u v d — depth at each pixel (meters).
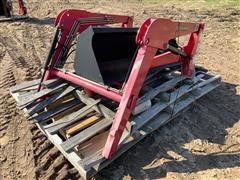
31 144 4.05
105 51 4.57
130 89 3.36
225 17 11.89
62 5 14.86
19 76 6.20
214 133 4.32
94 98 4.14
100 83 3.81
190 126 4.43
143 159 3.74
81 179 3.45
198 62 7.14
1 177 3.59
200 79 5.37
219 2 15.20
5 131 4.41
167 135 4.18
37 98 4.16
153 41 3.48
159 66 4.52
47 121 4.09
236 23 10.94
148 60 3.47
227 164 3.71
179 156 3.81
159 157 3.78
